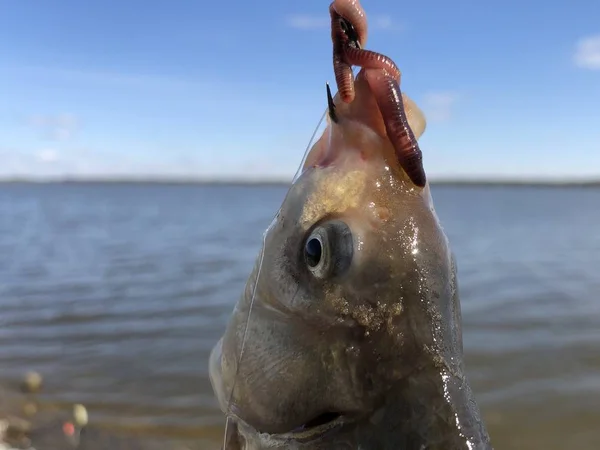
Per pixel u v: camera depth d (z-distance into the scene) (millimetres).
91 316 945
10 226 3010
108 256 1759
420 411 114
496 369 680
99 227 2945
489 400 593
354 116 136
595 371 666
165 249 1957
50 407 568
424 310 121
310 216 132
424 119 142
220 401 144
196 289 1200
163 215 4027
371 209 128
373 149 133
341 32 134
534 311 988
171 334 838
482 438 112
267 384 129
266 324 132
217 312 987
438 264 125
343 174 132
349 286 123
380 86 131
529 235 2479
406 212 128
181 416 554
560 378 645
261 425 130
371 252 124
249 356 133
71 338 816
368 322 121
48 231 2695
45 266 1542
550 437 518
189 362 709
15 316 940
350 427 119
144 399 593
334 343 122
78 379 650
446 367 117
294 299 129
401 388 117
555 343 779
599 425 536
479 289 1207
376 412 117
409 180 132
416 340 119
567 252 1895
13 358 722
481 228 2820
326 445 120
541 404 580
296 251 131
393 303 121
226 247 2018
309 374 124
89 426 522
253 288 138
